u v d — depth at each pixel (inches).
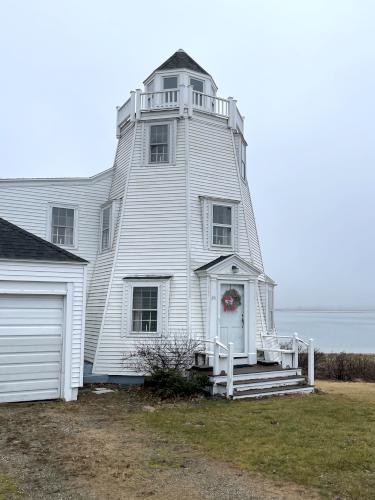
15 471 261.9
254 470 270.7
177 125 668.7
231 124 703.7
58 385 458.0
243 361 607.2
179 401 467.2
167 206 642.2
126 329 602.5
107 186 725.3
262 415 405.7
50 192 674.8
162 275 614.9
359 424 376.5
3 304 438.0
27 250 453.7
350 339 2212.1
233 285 623.2
